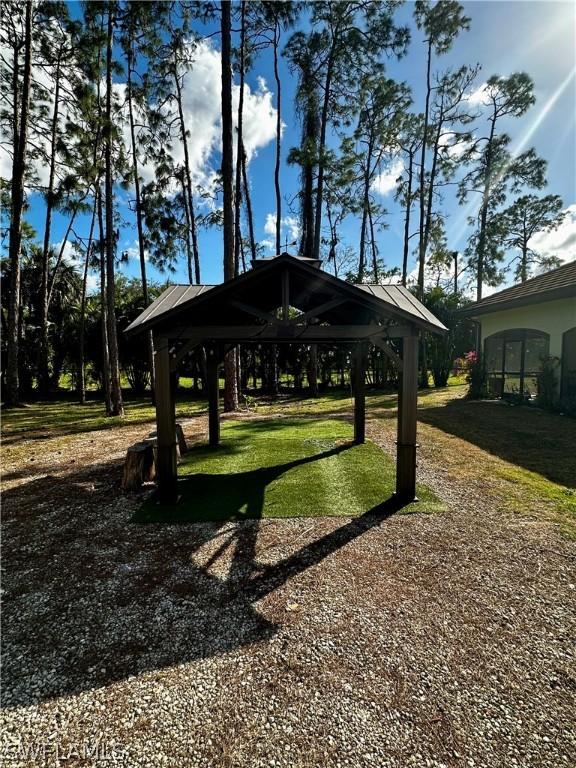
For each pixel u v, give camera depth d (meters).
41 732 1.75
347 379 19.12
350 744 1.65
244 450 6.86
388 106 17.14
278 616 2.50
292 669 2.07
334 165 16.53
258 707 1.84
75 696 1.94
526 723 1.74
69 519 4.16
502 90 17.59
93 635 2.38
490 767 1.55
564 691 1.91
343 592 2.74
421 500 4.37
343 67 15.79
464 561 3.12
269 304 6.18
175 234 16.33
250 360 18.78
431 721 1.75
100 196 12.10
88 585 2.92
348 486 4.89
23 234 18.70
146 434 8.89
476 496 4.47
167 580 2.96
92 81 11.94
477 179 19.34
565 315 9.55
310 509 4.20
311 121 16.62
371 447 6.84
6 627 2.47
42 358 18.09
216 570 3.07
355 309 5.74
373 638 2.29
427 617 2.46
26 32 12.23
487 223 20.31
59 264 18.02
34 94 14.47
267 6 13.32
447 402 11.97
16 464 6.43
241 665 2.11
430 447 6.64
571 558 3.15
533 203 23.70
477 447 6.59
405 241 18.89
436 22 15.48
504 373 12.36
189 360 18.95
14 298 13.63
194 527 3.86
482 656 2.13
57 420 11.09
